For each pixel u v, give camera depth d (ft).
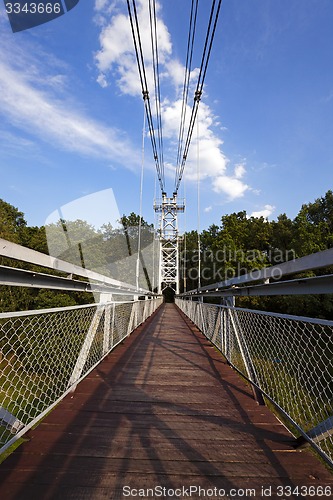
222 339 10.30
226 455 4.25
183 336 15.37
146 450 4.34
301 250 45.39
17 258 4.61
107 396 6.57
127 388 7.15
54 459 4.05
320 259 4.08
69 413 5.64
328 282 4.92
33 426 5.03
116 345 11.41
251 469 3.92
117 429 5.01
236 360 8.63
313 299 37.93
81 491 3.44
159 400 6.44
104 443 4.52
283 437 4.82
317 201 67.15
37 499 3.29
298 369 5.41
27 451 4.23
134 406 6.07
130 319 15.15
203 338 14.75
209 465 4.00
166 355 10.78
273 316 5.39
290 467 3.98
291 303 39.45
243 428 5.13
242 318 7.97
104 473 3.77
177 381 7.81
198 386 7.43
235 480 3.70
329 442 4.15
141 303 20.39
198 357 10.54
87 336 7.46
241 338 7.97
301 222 48.06
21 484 3.53
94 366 8.29
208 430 5.04
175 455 4.22
